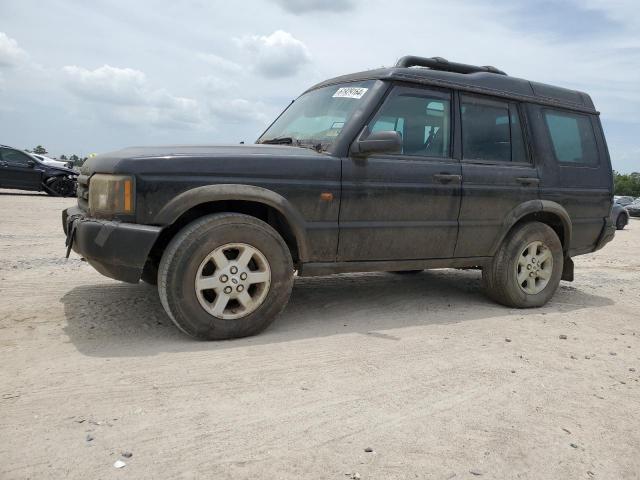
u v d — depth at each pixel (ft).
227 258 12.46
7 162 58.90
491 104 16.63
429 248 15.28
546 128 17.79
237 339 12.50
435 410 9.21
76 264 20.65
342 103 15.05
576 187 18.28
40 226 32.37
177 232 12.63
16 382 9.53
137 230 11.51
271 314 12.81
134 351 11.37
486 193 15.99
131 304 14.94
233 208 13.42
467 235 15.85
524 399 9.87
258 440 7.88
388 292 18.54
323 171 13.42
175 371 10.30
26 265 19.97
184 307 11.80
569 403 9.82
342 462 7.42
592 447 8.28
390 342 12.75
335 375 10.48
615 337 14.38
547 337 13.97
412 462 7.52
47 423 8.07
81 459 7.15
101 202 12.06
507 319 15.64
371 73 15.31
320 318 14.75
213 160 12.30
